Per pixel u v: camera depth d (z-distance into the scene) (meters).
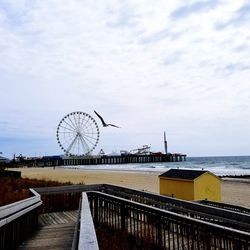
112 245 6.09
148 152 155.75
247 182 35.94
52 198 11.87
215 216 5.66
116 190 11.89
